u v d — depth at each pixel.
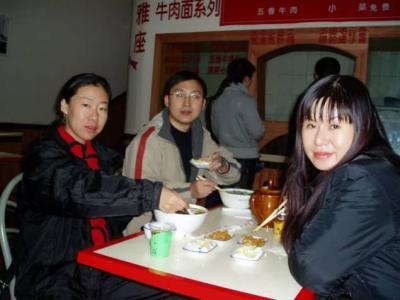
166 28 4.48
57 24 5.40
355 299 1.02
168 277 1.02
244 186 3.47
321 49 4.26
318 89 1.14
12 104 5.05
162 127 2.00
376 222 0.98
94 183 1.33
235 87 3.44
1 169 3.06
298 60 4.62
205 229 1.51
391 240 1.00
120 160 1.80
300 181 1.32
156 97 4.57
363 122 1.09
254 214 1.62
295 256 1.02
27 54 5.12
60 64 5.51
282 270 1.12
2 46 4.86
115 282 1.48
